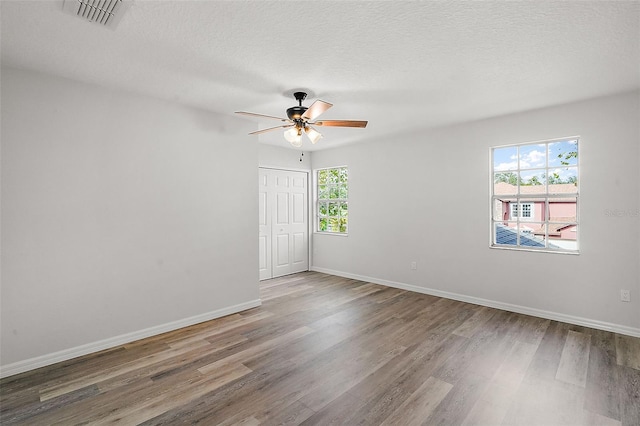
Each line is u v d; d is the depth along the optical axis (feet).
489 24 6.50
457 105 11.69
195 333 11.00
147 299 10.74
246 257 13.52
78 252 9.37
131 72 8.81
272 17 6.25
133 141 10.41
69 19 6.27
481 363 8.73
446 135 14.73
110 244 9.96
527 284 12.60
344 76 9.10
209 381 7.93
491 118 13.32
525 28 6.65
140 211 10.57
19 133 8.44
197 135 11.97
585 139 11.20
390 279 17.12
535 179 12.64
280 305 14.01
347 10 6.01
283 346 9.89
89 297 9.57
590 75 9.07
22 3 5.71
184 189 11.63
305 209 21.29
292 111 10.18
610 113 10.73
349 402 7.04
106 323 9.89
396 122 13.99
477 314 12.64
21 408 6.93
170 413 6.72
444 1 5.73
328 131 15.56
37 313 8.71
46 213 8.85
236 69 8.63
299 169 20.56
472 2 5.76
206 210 12.24
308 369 8.48
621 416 6.49
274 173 19.47
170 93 10.45
